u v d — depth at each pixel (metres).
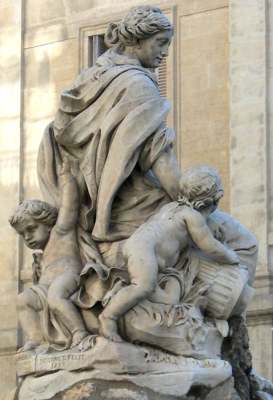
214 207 9.38
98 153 9.45
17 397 9.12
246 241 9.64
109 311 8.88
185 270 9.25
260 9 21.67
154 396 8.78
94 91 9.56
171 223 9.19
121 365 8.77
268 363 19.84
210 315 9.24
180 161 21.95
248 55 21.64
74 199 9.52
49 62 23.48
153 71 10.12
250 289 9.34
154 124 9.42
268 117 21.30
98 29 23.20
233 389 9.00
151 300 8.99
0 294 22.55
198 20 22.39
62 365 8.91
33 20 23.81
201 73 22.17
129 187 9.52
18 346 22.02
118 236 9.38
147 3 22.88
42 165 9.77
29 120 23.36
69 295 9.14
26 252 22.64
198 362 8.92
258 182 21.06
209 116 21.94
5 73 23.62
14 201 23.05
